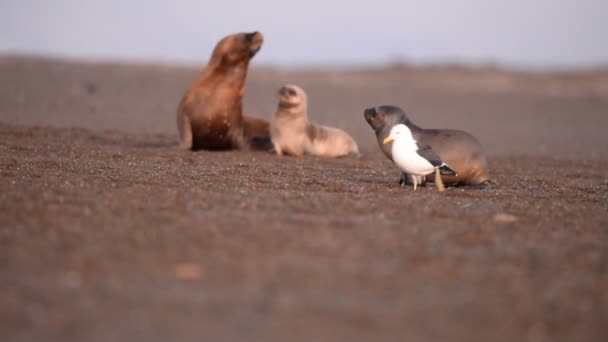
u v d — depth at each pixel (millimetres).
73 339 15562
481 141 74250
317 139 52750
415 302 18094
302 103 51188
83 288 18219
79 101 83750
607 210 30391
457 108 109438
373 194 31875
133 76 115812
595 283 19766
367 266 20547
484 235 24344
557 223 26797
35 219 23828
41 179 31797
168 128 69875
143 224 23844
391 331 16469
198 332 16078
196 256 20797
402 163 32594
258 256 21000
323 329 16438
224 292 18281
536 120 99875
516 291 19047
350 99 111125
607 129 92062
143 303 17484
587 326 17078
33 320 16375
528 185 39312
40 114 71312
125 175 34438
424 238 23641
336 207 27844
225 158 46062
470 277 19969
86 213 24953
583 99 130750
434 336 16312
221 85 51156
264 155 50094
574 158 60094
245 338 15875
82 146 49000
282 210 26906
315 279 19359
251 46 50719
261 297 18078
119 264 19938
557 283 19703
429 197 31609
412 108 106562
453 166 35500
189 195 28922
